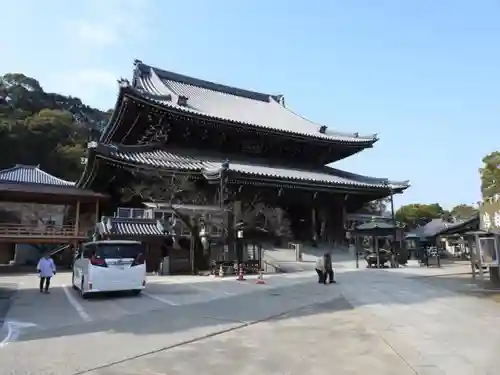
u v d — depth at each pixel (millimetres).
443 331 7996
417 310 10570
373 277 20297
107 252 14250
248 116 45312
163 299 13539
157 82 44062
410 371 5605
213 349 6977
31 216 41938
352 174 44875
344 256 32750
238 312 10734
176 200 31688
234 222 27812
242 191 35438
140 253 14859
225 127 38188
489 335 7605
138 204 32812
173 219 28172
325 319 9656
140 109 34906
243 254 26594
